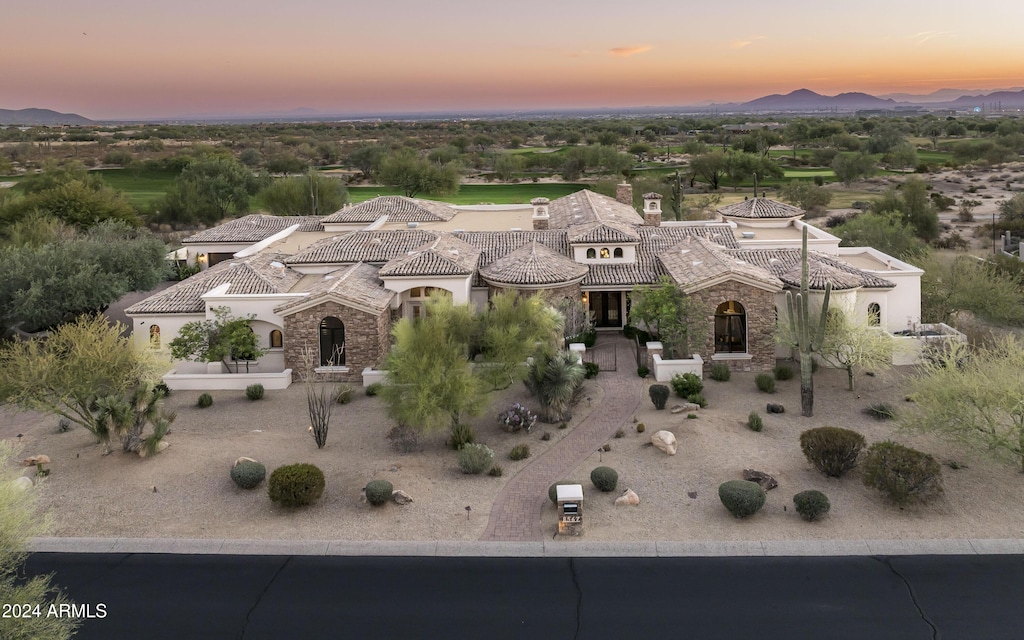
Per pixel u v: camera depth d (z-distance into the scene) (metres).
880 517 24.33
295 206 91.75
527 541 23.38
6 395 29.53
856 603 19.98
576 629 19.08
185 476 27.89
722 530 23.80
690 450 29.22
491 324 34.44
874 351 35.09
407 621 19.55
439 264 41.97
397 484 26.94
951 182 139.62
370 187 138.88
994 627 18.83
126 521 24.98
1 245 57.12
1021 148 186.75
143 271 49.62
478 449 28.16
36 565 22.44
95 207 73.31
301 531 24.25
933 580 20.98
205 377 37.94
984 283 46.44
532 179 150.12
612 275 44.25
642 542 23.09
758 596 20.41
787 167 171.62
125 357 31.06
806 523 24.09
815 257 43.34
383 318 39.31
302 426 33.16
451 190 114.44
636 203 99.75
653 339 42.66
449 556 22.84
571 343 41.56
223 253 60.16
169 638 18.94
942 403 27.14
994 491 25.75
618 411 33.69
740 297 38.25
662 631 18.91
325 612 20.03
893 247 62.12
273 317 39.81
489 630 19.09
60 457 29.67
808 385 32.72
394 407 29.83
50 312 43.06
